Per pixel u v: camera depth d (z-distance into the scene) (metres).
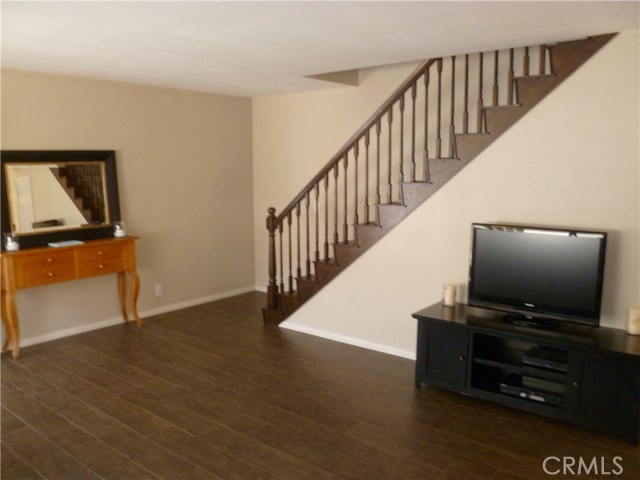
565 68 3.33
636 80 3.11
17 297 4.35
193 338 4.68
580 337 3.12
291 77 4.55
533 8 2.55
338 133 5.36
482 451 2.84
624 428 2.91
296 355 4.27
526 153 3.54
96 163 4.71
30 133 4.28
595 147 3.29
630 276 3.26
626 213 3.23
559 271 3.27
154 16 2.58
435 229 3.97
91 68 4.09
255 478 2.59
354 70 5.04
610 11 2.62
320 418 3.21
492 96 4.07
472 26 2.89
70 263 4.39
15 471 2.65
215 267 5.96
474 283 3.62
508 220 3.66
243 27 2.82
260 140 6.11
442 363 3.51
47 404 3.39
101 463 2.72
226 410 3.31
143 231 5.19
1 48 3.33
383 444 2.91
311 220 5.69
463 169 3.80
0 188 4.09
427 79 3.87
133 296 4.93
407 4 2.45
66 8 2.44
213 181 5.81
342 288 4.54
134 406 3.36
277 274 6.17
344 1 2.38
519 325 3.35
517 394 3.25
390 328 4.30
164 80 4.73
